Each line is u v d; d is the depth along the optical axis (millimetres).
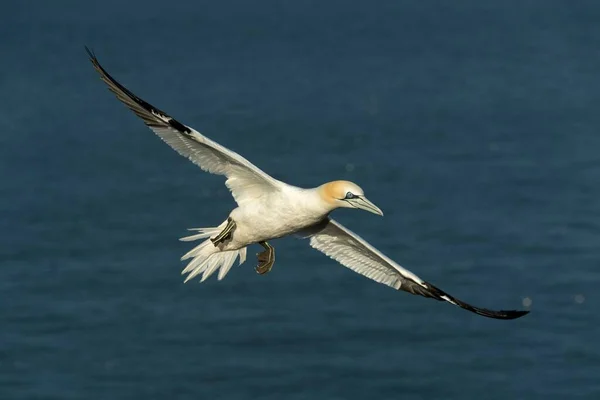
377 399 28938
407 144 54906
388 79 76188
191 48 92312
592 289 35031
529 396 28969
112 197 44969
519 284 35625
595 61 81750
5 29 104812
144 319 33219
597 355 30797
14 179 47812
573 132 57094
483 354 31016
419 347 31375
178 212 43156
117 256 38188
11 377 30031
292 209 15555
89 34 100562
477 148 53812
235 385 29562
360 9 122750
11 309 33812
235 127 59281
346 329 32375
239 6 125312
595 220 41688
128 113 61469
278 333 32250
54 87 70938
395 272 16297
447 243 39531
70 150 52906
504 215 42562
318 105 65938
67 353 31312
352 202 15273
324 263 37000
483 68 79938
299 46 93562
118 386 29641
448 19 111750
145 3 126375
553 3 121562
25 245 39156
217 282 35688
